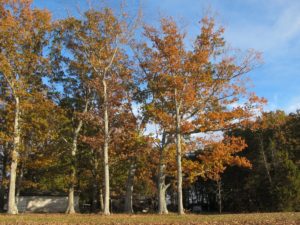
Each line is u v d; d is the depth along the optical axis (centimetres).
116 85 3231
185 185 3497
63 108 3859
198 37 2925
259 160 5019
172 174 3325
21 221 2047
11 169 3256
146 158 3450
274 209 4362
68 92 3866
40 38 3291
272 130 5119
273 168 4878
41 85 3531
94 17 3064
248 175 5322
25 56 3183
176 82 2795
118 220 2167
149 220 2159
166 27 2838
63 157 3869
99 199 5084
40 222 2016
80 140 3841
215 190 6172
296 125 5138
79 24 3100
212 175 3325
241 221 1986
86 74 3581
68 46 3203
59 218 2352
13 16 3138
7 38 3089
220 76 3006
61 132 3797
